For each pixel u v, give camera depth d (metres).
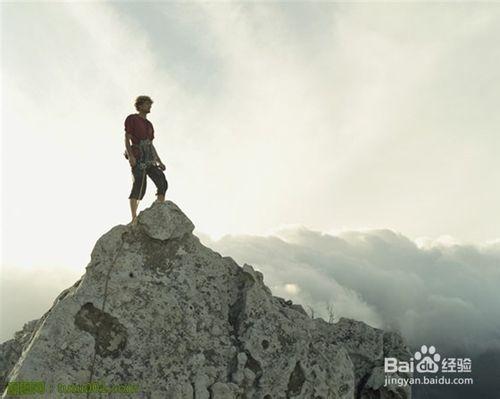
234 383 11.29
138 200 12.45
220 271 12.70
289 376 11.70
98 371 10.75
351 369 12.43
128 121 12.67
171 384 11.07
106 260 11.73
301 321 12.60
